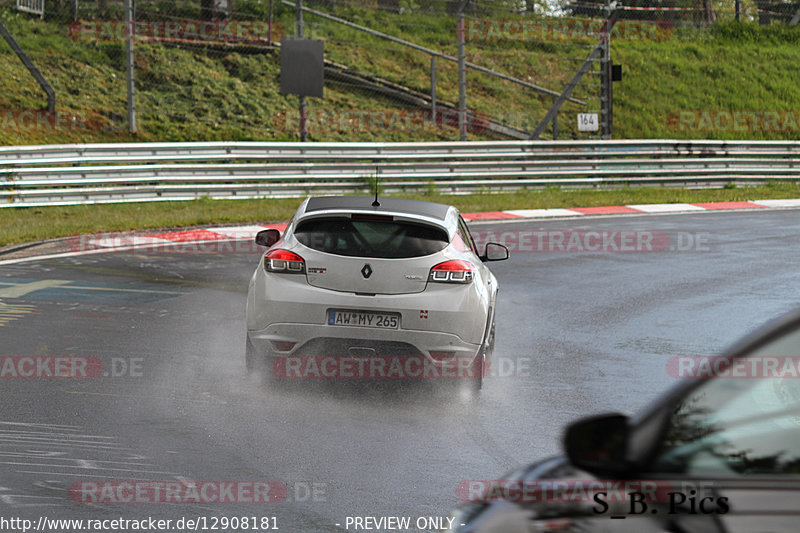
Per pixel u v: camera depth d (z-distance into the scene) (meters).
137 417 11.80
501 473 10.21
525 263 26.94
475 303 13.63
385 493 9.50
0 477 9.56
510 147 46.47
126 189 36.81
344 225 13.90
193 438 11.07
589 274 25.42
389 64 59.12
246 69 54.81
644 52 72.69
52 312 18.14
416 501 9.30
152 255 26.11
